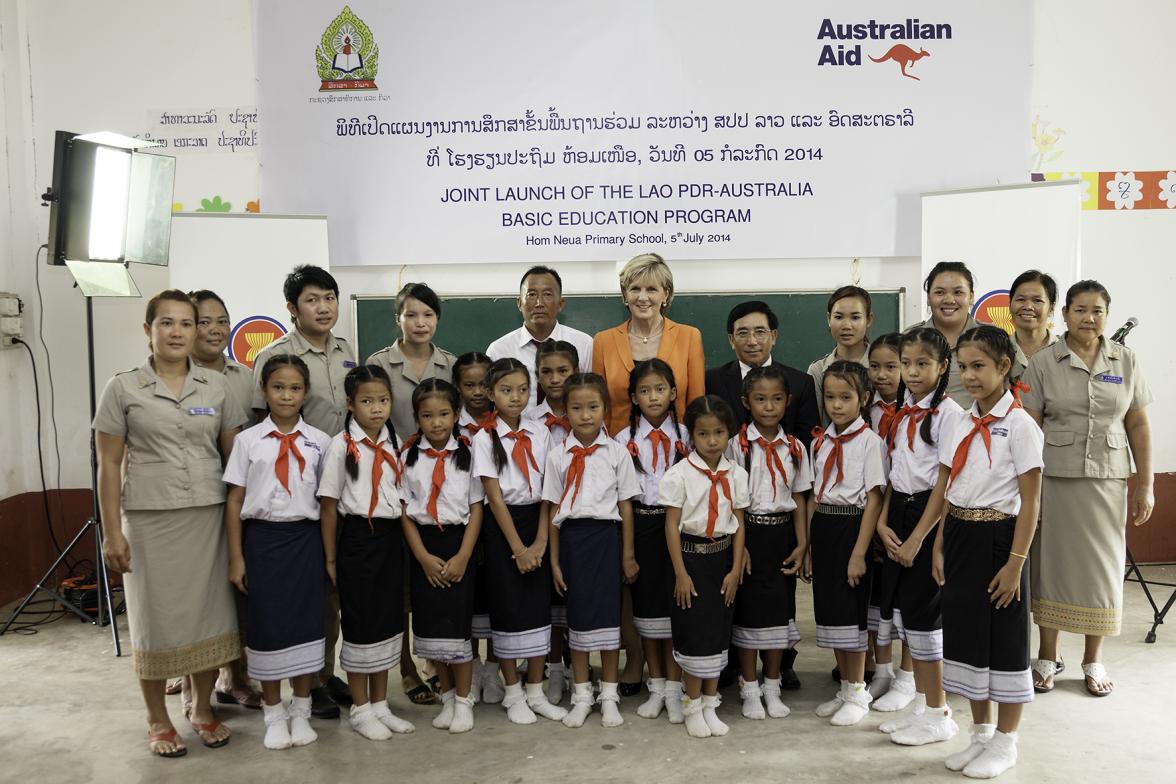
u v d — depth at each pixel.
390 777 2.36
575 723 2.65
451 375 2.94
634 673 2.93
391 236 4.27
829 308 3.09
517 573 2.67
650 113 4.23
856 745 2.50
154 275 4.27
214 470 2.56
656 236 4.29
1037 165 4.33
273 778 2.37
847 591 2.65
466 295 4.29
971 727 2.61
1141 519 3.01
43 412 4.27
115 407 2.46
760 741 2.53
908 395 2.68
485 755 2.47
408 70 4.21
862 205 4.27
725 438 2.59
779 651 2.74
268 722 2.58
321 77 4.21
